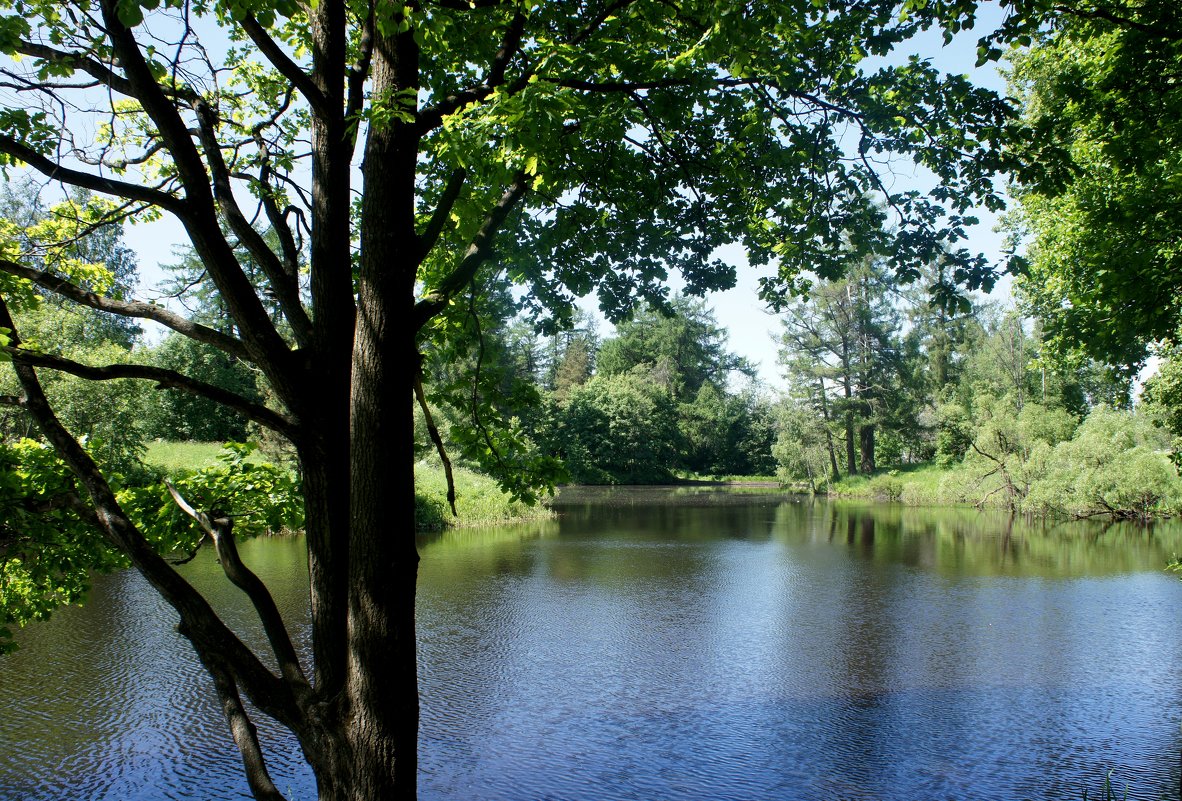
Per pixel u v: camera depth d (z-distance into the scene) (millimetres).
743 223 6449
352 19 4812
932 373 52281
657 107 5125
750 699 10219
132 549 3430
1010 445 35688
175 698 9773
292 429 3627
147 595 14695
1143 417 31375
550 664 11594
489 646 12492
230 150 5473
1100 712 9773
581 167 5324
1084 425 32938
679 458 66750
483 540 24422
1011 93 17344
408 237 3689
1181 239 7883
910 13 5266
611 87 4508
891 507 37875
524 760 8445
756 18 3990
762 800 7609
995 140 5402
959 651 12305
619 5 4441
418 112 3750
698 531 27328
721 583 17500
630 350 76312
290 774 8016
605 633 13266
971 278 5555
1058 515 31469
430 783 7926
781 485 54469
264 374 3723
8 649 5715
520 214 6016
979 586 17219
